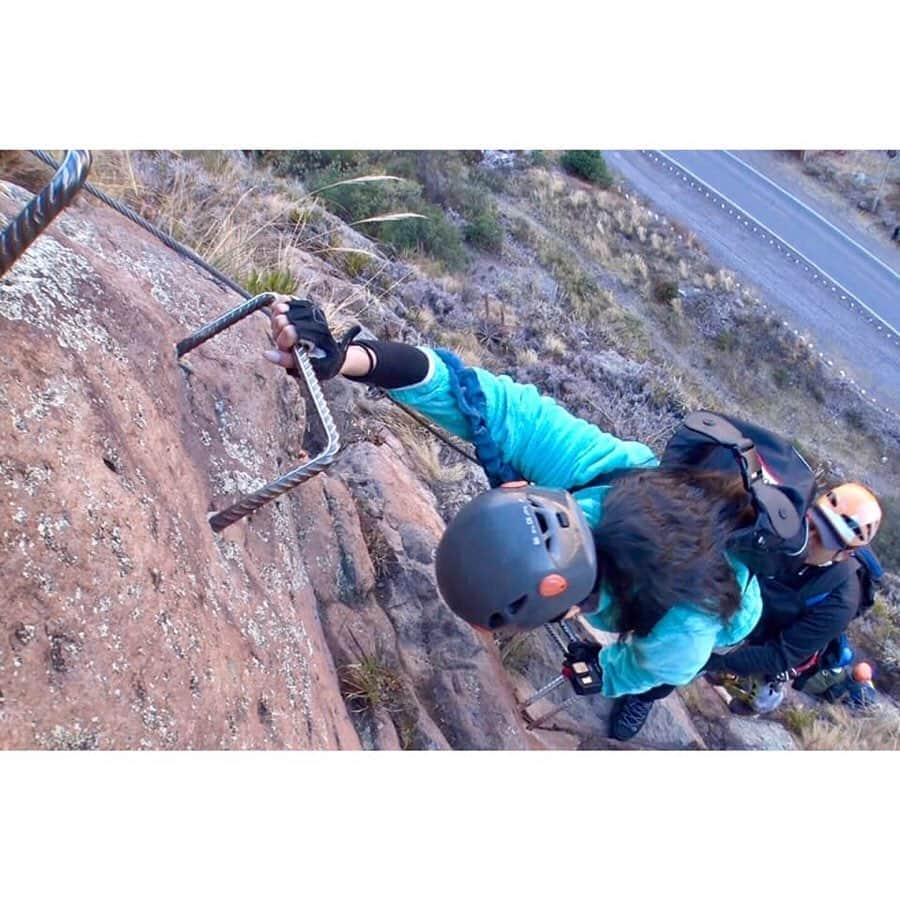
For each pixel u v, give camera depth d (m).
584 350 12.40
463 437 2.36
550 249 17.34
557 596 1.80
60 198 1.21
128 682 1.38
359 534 3.01
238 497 2.13
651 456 2.35
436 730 2.80
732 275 20.91
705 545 1.91
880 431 18.91
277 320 1.95
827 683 4.48
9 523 1.28
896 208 22.97
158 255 2.60
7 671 1.20
